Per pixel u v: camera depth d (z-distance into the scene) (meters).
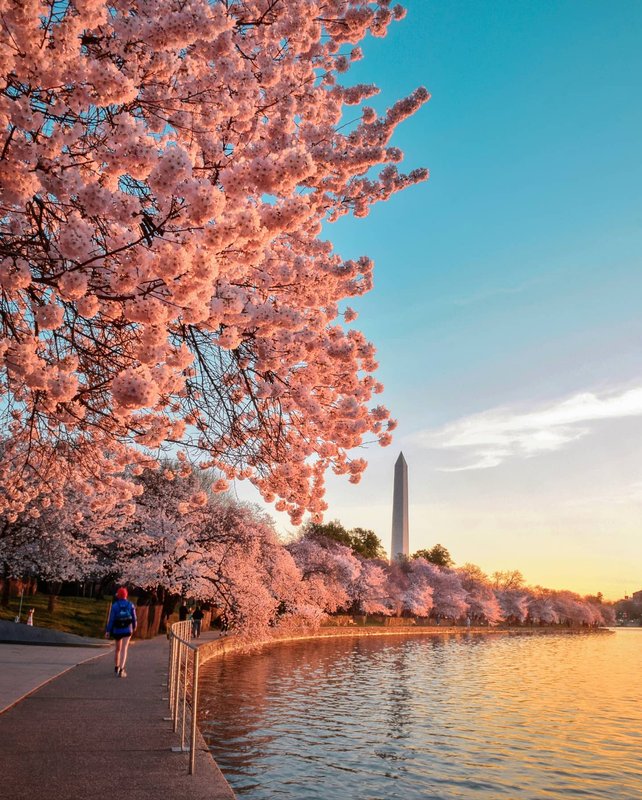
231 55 6.84
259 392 8.14
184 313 5.41
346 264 9.11
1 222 5.89
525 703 31.47
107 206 4.83
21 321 7.39
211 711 22.11
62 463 11.11
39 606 39.84
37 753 8.72
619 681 43.91
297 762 16.50
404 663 47.62
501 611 135.50
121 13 5.66
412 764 17.62
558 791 16.25
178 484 38.62
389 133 9.98
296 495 9.77
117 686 14.55
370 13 8.68
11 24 4.52
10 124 5.09
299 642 58.94
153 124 6.21
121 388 4.84
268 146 7.36
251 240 5.59
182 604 46.72
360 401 9.91
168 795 7.19
